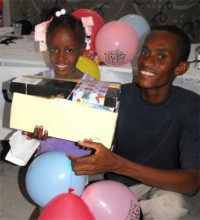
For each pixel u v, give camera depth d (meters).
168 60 0.98
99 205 1.00
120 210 0.99
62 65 1.23
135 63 1.77
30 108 0.92
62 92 0.91
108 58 1.65
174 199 1.02
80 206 0.90
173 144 1.09
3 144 1.93
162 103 1.06
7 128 1.77
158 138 1.09
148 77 1.00
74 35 1.22
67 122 0.91
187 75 1.58
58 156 1.08
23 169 1.76
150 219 1.03
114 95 0.89
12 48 1.91
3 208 1.47
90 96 0.89
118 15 3.42
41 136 0.93
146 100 1.08
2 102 1.72
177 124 1.06
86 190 1.06
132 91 1.12
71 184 1.04
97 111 0.88
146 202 1.05
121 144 1.16
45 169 1.05
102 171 0.87
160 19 3.36
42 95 0.92
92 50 1.77
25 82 0.93
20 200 1.53
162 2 3.28
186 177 0.91
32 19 3.58
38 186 1.04
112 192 1.02
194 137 0.99
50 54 1.25
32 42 2.09
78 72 1.30
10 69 1.66
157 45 0.98
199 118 1.01
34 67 1.66
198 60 1.71
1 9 3.14
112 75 1.69
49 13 3.34
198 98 1.07
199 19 3.29
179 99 1.06
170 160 1.13
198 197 1.59
